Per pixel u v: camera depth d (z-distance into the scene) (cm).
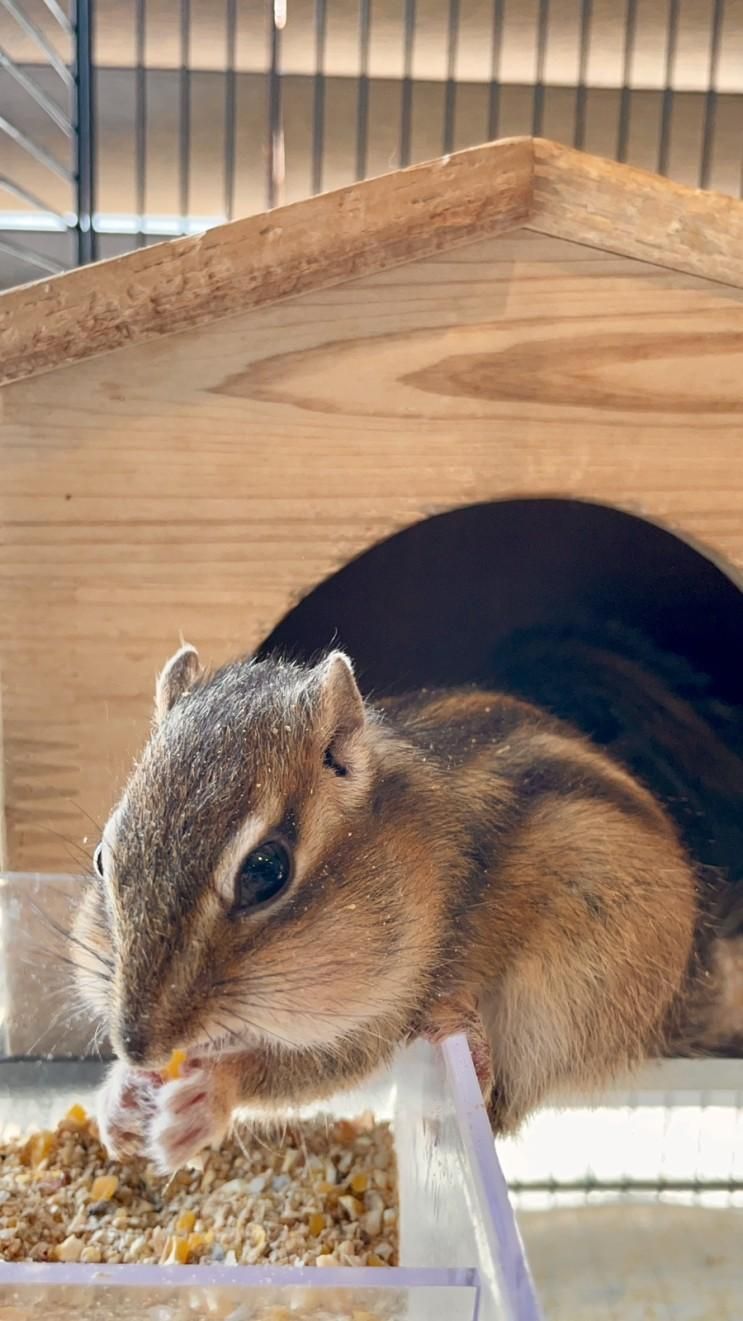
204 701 28
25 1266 26
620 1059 32
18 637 32
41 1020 31
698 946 33
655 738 34
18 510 32
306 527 32
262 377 31
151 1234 30
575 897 31
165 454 32
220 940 27
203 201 48
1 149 48
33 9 46
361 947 28
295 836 27
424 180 31
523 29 46
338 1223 30
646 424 32
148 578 32
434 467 32
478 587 36
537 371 32
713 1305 32
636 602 36
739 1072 34
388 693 34
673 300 31
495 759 31
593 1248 33
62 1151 31
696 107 47
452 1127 27
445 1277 25
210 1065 29
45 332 31
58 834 33
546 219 31
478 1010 30
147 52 46
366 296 31
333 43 46
